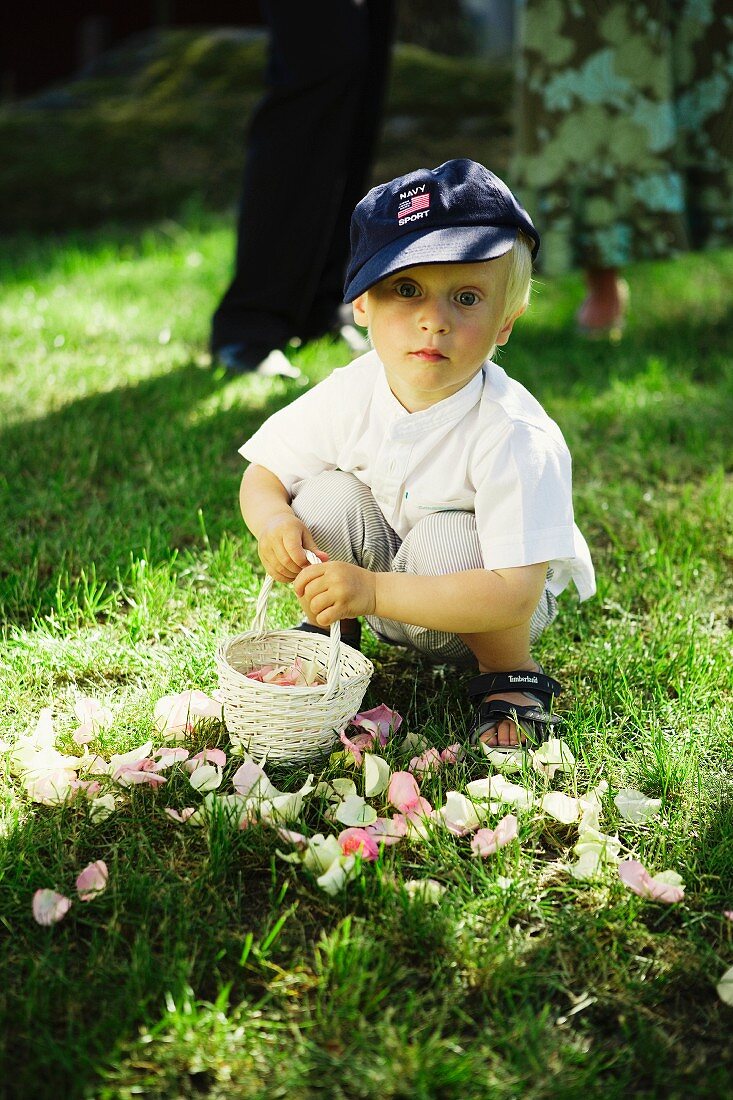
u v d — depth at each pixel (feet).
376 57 12.47
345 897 4.78
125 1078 3.98
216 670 6.34
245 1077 4.02
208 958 4.52
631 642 6.93
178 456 9.66
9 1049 4.13
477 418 5.70
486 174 5.53
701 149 12.39
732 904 4.88
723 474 9.64
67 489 9.07
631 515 8.80
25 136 22.84
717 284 16.01
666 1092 4.08
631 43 11.78
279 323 12.26
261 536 6.07
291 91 11.34
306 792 5.21
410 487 5.96
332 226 12.05
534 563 5.57
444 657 6.40
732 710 6.26
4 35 40.50
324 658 6.06
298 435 6.35
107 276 16.29
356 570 5.51
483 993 4.41
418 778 5.58
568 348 13.10
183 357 12.46
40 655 6.57
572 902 4.94
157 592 7.29
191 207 20.84
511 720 5.93
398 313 5.40
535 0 12.06
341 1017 4.24
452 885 4.91
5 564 7.69
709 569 8.00
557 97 12.18
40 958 4.48
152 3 40.14
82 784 5.37
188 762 5.57
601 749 5.89
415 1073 4.00
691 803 5.51
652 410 10.96
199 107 24.26
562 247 12.64
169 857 5.03
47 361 12.11
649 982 4.51
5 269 16.67
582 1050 4.22
